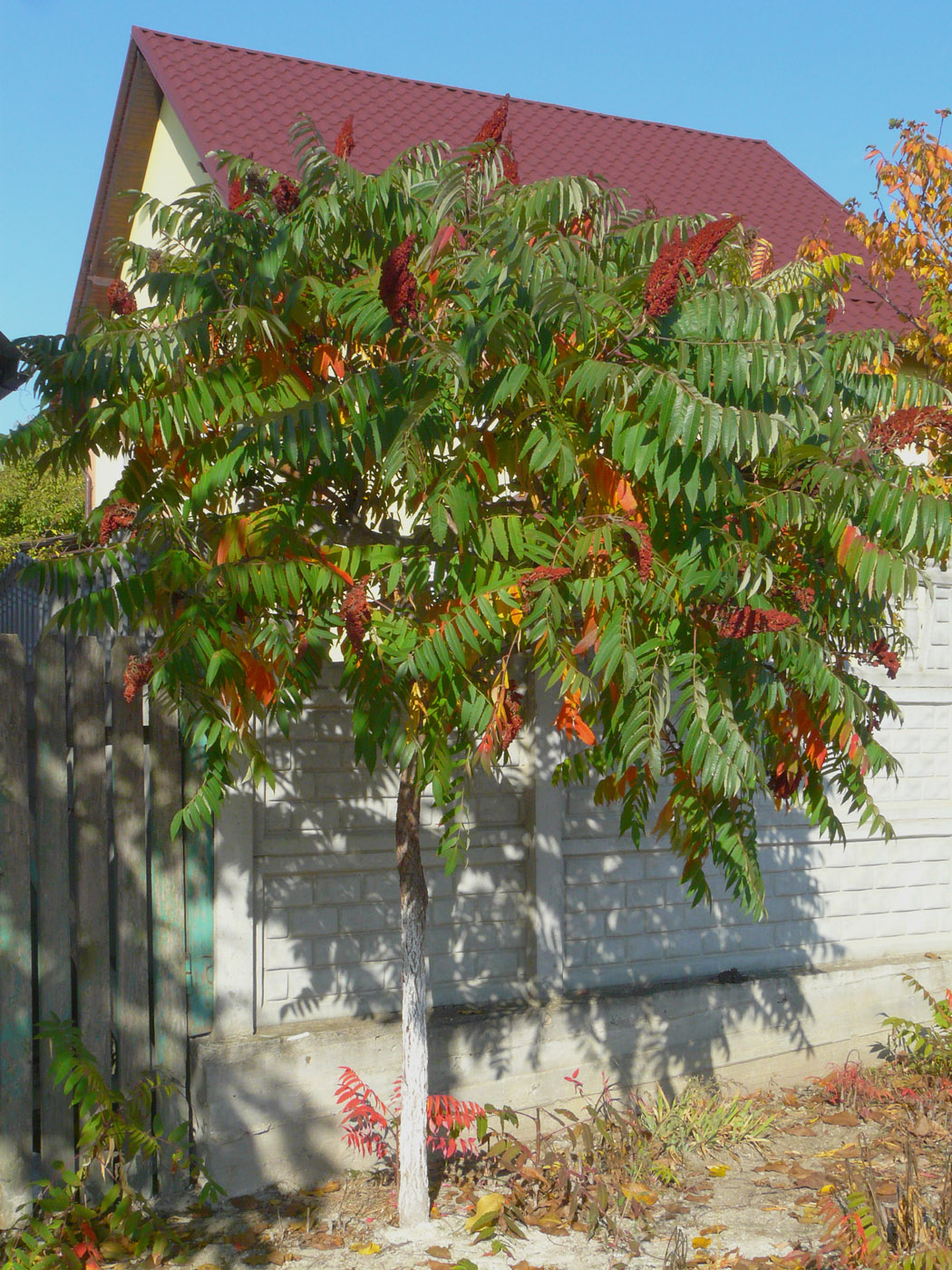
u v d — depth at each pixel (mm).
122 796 4688
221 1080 4734
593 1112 5145
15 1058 4344
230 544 3482
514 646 3820
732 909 6508
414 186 3775
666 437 3117
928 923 7262
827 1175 5117
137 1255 4191
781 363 3145
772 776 4078
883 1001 6781
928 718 7355
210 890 4941
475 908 5664
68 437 4098
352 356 3818
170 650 3453
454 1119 4578
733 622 3307
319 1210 4633
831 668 3646
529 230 3562
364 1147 4988
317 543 3721
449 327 3576
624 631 3211
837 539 3400
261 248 3678
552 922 5781
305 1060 4906
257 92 10992
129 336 3438
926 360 9445
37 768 4484
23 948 4375
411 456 3221
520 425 3520
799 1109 6090
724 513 3418
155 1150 4395
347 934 5277
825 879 6898
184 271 4090
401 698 3674
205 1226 4449
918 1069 6551
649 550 3178
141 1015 4676
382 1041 5074
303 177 3754
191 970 4867
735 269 4020
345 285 3756
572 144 13164
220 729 3596
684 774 3900
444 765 3729
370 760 3699
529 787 5773
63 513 16438
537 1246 4367
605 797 4504
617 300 3312
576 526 3398
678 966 6289
